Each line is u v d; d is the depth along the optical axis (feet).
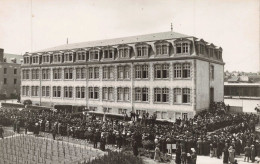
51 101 233.96
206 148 93.81
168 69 170.19
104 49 200.13
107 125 118.42
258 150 93.76
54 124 127.65
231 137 96.78
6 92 311.88
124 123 135.33
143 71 181.98
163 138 94.17
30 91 250.37
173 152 96.84
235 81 351.05
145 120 142.41
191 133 103.55
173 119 167.43
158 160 85.20
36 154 93.66
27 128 135.85
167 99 170.60
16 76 323.78
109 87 198.39
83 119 140.05
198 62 163.63
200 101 165.58
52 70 233.35
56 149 100.99
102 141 98.63
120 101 191.72
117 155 81.71
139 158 83.51
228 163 82.79
